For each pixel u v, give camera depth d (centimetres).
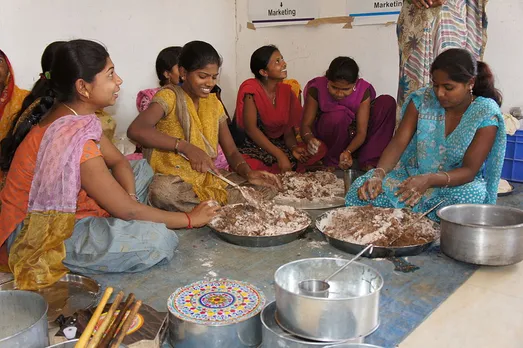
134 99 480
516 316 183
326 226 254
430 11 322
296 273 170
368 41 486
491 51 425
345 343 139
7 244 219
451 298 195
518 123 381
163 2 488
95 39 438
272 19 540
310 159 412
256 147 412
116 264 212
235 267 222
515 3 405
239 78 582
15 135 232
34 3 392
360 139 397
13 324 166
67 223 206
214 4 540
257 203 264
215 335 154
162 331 163
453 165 277
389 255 228
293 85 495
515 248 211
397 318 180
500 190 347
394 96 482
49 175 200
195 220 238
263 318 158
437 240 253
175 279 211
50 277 206
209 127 308
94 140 214
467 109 266
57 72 208
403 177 295
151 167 302
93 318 144
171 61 392
